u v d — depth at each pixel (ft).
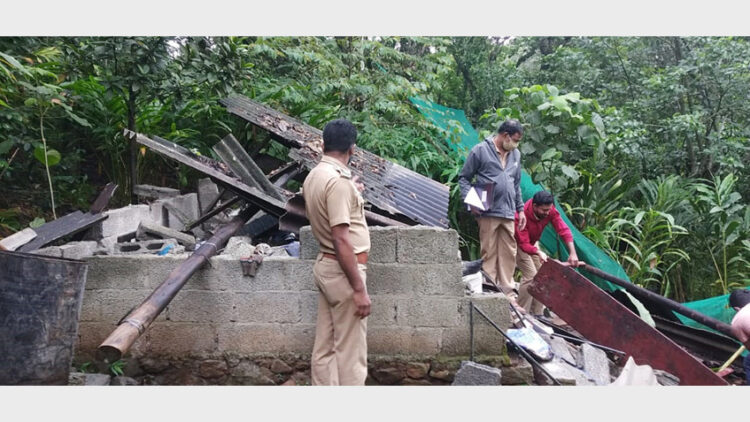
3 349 9.21
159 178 23.06
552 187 24.86
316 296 12.61
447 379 12.59
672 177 26.96
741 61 27.50
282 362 12.66
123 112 20.58
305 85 28.63
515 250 17.31
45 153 17.15
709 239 26.05
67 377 9.98
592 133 24.43
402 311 12.62
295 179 20.77
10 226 18.19
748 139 27.61
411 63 34.04
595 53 32.58
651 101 29.53
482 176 17.06
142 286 12.65
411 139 27.63
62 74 20.03
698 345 18.19
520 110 25.34
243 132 23.93
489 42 42.52
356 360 10.68
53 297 9.64
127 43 18.19
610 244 25.58
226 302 12.66
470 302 12.65
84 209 20.62
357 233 10.65
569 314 14.76
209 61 19.85
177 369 12.70
